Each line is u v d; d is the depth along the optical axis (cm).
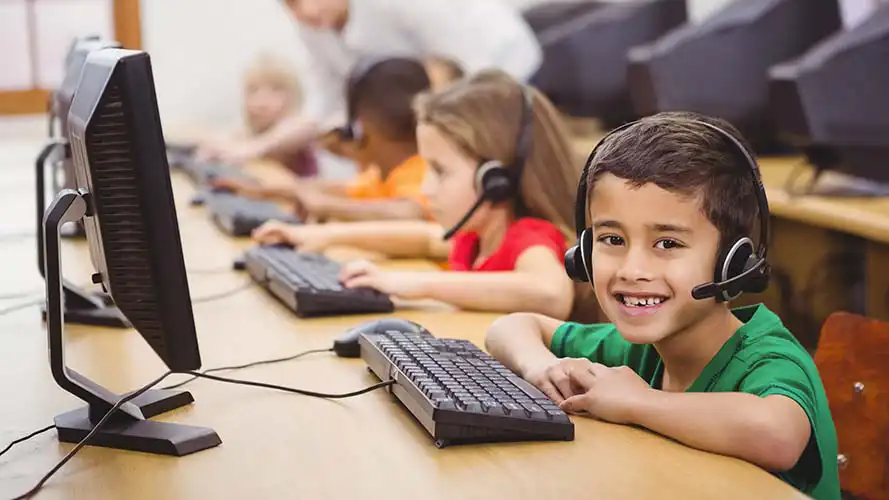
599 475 96
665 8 369
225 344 146
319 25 319
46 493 94
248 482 95
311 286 165
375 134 261
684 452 101
